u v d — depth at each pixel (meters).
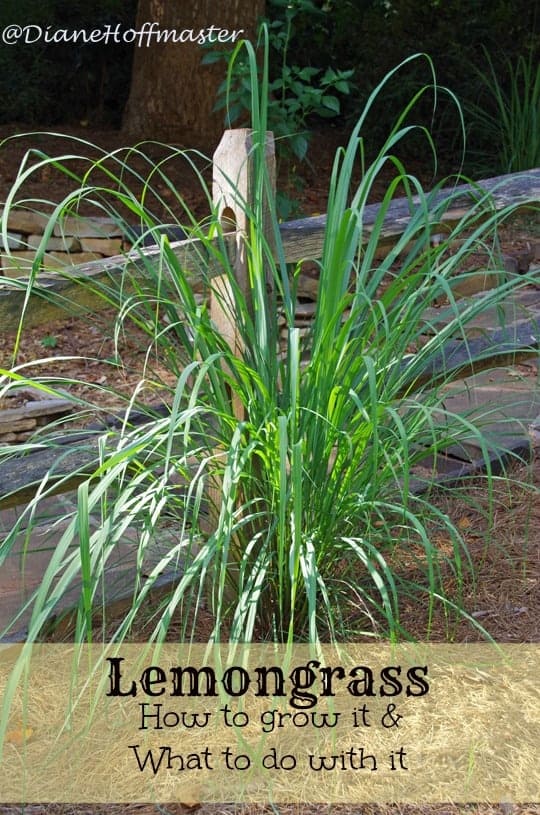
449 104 9.48
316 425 2.43
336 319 2.36
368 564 2.30
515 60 9.66
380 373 2.58
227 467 2.11
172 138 9.50
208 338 2.39
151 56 9.50
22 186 8.08
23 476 2.77
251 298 2.64
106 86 11.20
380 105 9.80
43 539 3.36
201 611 2.92
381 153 2.48
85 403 2.50
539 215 7.69
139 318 2.62
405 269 2.58
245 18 9.20
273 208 2.62
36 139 9.34
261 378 2.46
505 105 9.47
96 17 10.91
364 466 2.55
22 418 5.13
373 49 9.99
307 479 2.44
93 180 8.43
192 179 8.67
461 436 2.83
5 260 7.45
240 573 2.44
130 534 3.37
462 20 9.80
